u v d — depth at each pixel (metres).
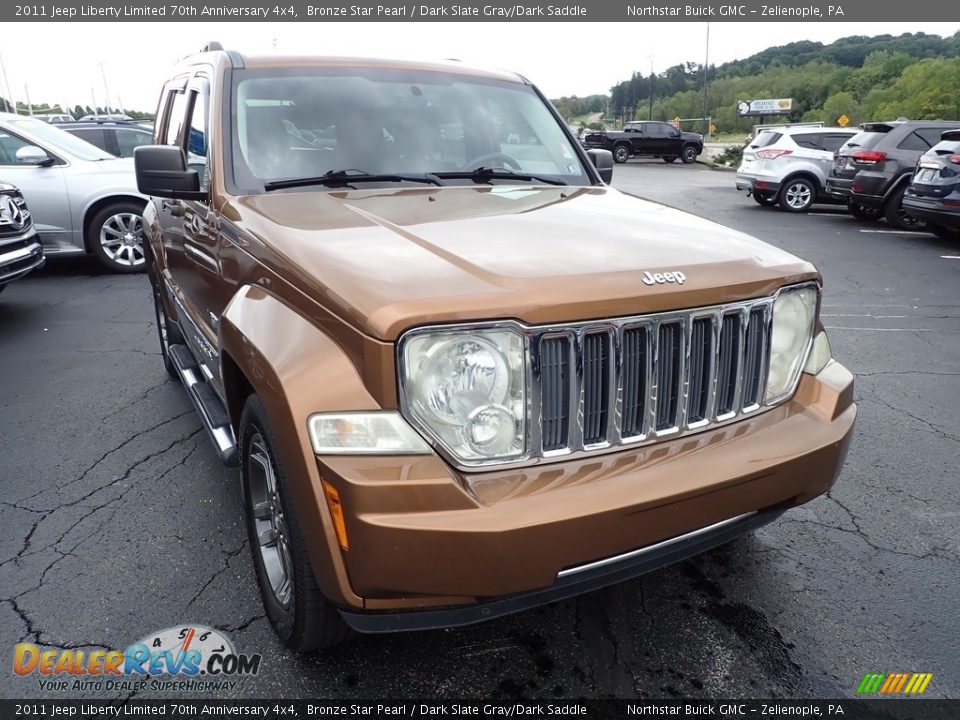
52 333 6.30
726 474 2.07
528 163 3.59
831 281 8.55
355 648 2.51
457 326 1.87
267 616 2.63
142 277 8.59
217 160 3.04
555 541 1.86
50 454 3.96
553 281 1.98
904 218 12.64
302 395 1.93
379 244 2.27
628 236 2.45
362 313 1.88
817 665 2.44
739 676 2.40
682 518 2.03
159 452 3.98
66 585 2.83
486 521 1.82
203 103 3.37
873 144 12.94
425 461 1.87
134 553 3.04
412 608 1.95
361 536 1.82
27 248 6.48
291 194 2.96
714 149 43.84
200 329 3.42
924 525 3.28
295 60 3.46
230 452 2.74
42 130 8.77
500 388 1.92
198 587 2.82
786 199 15.48
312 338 2.05
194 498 3.49
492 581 1.85
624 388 2.06
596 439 2.06
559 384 1.98
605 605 2.74
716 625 2.63
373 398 1.88
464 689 2.34
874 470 3.80
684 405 2.16
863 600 2.77
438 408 1.88
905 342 6.12
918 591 2.82
